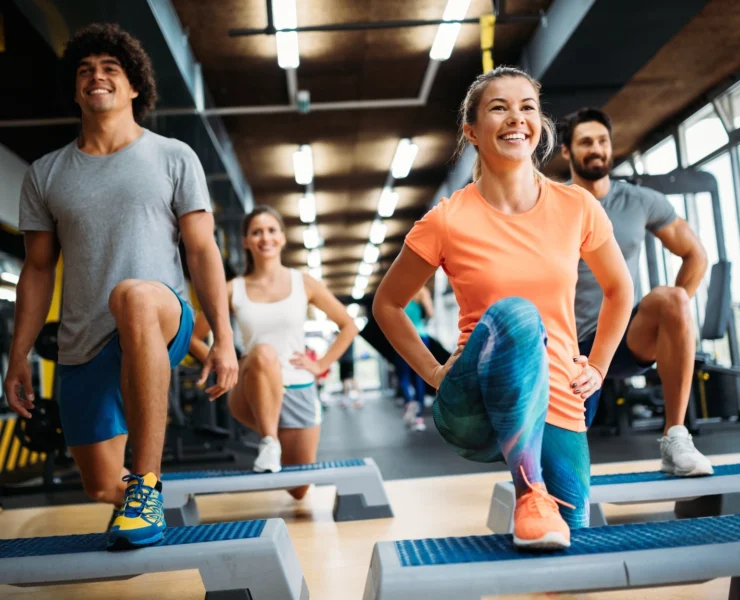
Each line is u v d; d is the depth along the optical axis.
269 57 7.11
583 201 1.48
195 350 2.84
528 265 1.42
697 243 2.68
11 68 5.90
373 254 18.50
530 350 1.21
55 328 5.00
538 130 1.49
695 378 6.99
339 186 11.98
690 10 5.32
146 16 4.75
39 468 6.94
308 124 8.99
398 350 1.58
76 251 1.85
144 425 1.52
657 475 2.28
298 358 3.01
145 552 1.45
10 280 7.45
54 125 6.92
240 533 1.55
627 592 1.64
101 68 1.87
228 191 9.60
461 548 1.32
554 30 6.14
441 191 11.98
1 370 6.64
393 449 5.32
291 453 3.12
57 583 1.45
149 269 1.83
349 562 2.00
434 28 6.71
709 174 6.68
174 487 2.63
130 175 1.86
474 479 3.51
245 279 3.16
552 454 1.44
